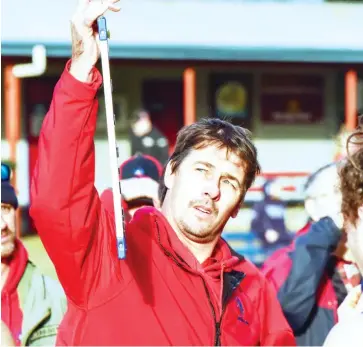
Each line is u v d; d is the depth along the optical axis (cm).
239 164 526
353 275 756
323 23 3519
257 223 2242
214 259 532
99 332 485
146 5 3438
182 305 504
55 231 466
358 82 3656
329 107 3625
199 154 525
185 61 3244
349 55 3312
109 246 491
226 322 516
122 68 3441
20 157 3206
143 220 523
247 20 3478
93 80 462
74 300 488
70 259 475
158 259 511
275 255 792
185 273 512
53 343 684
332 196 794
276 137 3591
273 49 3269
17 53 3016
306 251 750
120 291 491
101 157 3309
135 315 491
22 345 677
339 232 749
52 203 461
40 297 691
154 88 3478
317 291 758
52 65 3278
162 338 491
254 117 3581
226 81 3559
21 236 2906
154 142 2895
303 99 3609
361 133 450
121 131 3412
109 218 496
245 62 3303
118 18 3381
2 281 686
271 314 555
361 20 3522
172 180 539
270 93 3591
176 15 3431
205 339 502
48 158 461
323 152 3616
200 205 519
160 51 3203
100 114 3309
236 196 527
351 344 429
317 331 753
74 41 461
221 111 3559
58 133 457
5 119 3195
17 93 2962
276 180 3016
